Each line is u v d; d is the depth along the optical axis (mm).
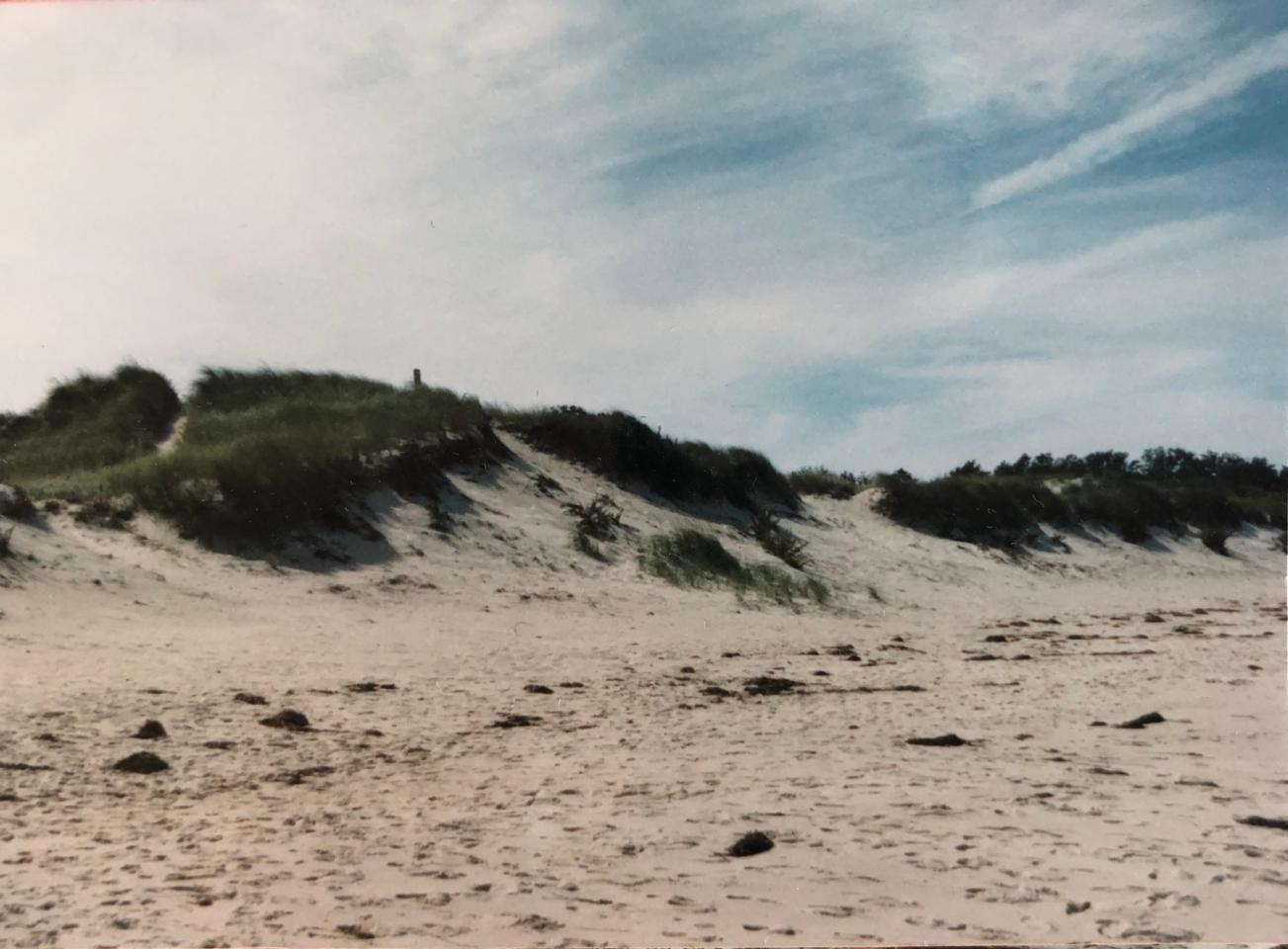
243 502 18062
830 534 28844
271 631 13969
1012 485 35375
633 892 4395
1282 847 4914
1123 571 32781
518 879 4555
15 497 16453
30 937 3750
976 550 30812
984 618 21703
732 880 4547
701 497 27391
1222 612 23719
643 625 17062
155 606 14547
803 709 9711
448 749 7738
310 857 4879
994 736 8039
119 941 3734
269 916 4027
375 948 3740
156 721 7918
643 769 6957
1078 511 36375
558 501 23375
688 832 5316
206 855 4895
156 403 26375
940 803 5852
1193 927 3910
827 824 5426
